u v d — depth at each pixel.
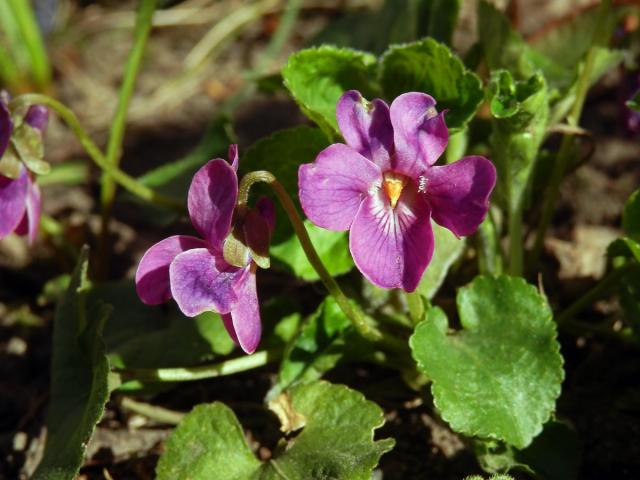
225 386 0.19
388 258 0.15
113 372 0.17
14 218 0.17
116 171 0.19
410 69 0.18
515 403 0.16
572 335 0.19
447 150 0.18
